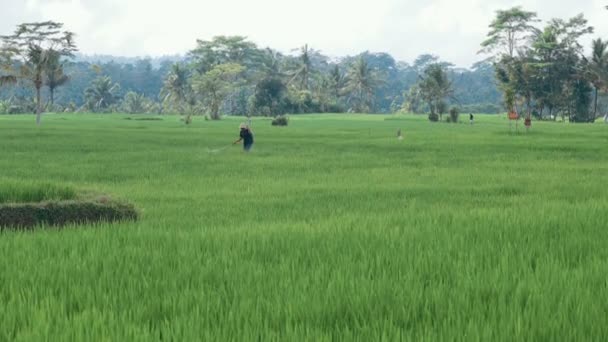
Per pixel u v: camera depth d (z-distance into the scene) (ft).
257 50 625.00
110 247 32.04
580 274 25.09
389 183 75.20
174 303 21.57
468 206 54.34
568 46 434.71
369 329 18.49
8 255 30.30
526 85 435.53
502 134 211.41
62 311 20.72
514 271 26.05
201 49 611.88
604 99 546.67
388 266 27.25
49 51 305.12
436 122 382.42
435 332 18.38
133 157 114.32
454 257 29.40
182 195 63.72
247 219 47.98
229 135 195.42
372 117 479.41
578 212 43.80
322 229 37.58
